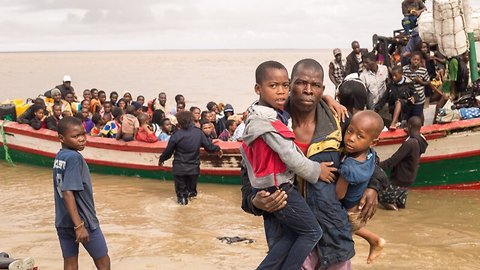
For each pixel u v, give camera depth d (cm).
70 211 517
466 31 1027
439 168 955
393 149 926
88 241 532
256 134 362
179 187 952
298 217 371
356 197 386
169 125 1191
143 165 1133
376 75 943
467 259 649
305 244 373
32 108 1317
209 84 4509
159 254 686
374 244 436
